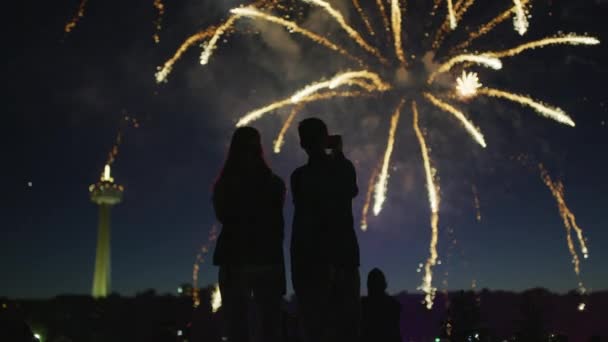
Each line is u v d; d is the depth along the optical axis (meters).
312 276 6.18
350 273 6.31
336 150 6.95
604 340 16.77
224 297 5.91
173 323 13.01
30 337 9.20
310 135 6.51
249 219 5.93
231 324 5.86
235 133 6.23
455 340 15.67
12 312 9.23
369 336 9.37
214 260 5.96
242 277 5.84
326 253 6.19
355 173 6.61
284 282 6.01
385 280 9.58
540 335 17.28
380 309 9.42
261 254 5.85
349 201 6.46
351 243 6.34
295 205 6.47
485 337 15.62
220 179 6.09
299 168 6.55
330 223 6.29
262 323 5.91
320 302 6.19
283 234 6.09
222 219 6.00
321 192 6.34
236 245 5.87
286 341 9.53
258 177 6.05
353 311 6.34
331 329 6.26
